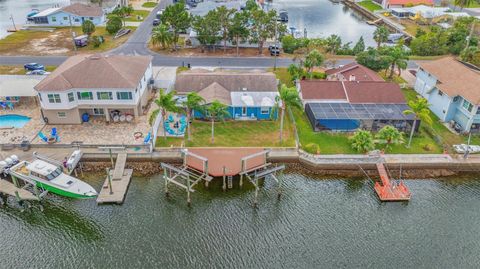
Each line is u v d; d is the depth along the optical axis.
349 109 61.75
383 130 55.47
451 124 62.72
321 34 116.88
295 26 125.06
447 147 56.72
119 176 50.28
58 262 39.78
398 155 54.84
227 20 89.00
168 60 86.12
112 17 101.06
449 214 46.84
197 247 41.84
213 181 51.00
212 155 52.47
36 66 77.56
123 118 60.06
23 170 48.88
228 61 86.38
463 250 41.97
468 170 54.25
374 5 150.75
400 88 70.19
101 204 46.78
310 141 57.59
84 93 57.12
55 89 55.19
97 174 51.34
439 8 129.62
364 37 115.31
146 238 42.78
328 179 52.41
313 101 64.44
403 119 59.28
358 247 42.25
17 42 95.56
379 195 48.78
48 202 47.25
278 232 44.03
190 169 51.56
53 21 111.12
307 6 156.75
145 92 64.88
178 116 62.72
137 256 40.59
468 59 85.31
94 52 89.50
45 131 57.41
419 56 94.81
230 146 55.75
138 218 45.31
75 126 58.84
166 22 94.50
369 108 62.12
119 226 44.19
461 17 113.81
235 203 47.97
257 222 45.31
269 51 93.69
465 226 45.09
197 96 54.16
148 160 53.53
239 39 94.69
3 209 46.72
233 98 63.22
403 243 42.78
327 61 84.44
